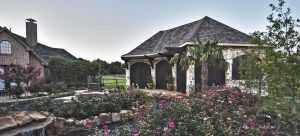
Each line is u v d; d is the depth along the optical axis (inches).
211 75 722.2
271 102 316.5
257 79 389.4
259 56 358.9
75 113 440.5
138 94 580.4
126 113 455.2
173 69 789.9
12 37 997.8
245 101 393.1
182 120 250.7
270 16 263.9
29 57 1069.8
